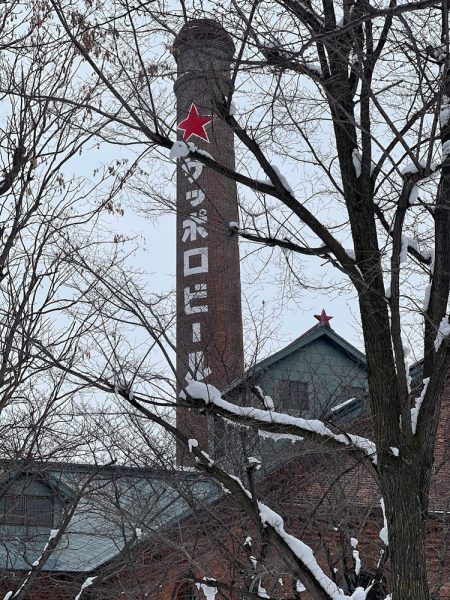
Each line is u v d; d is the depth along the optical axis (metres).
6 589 14.54
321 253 8.15
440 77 7.49
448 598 14.78
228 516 12.64
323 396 16.38
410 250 8.25
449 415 15.63
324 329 18.84
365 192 7.96
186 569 12.39
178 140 8.00
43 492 14.58
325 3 7.95
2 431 17.86
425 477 7.36
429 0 6.46
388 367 7.54
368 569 13.48
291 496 13.27
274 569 11.51
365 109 7.96
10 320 9.89
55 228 10.92
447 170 7.72
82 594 12.37
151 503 13.21
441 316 7.67
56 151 9.81
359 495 14.38
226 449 12.80
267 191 7.86
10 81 9.45
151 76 7.95
